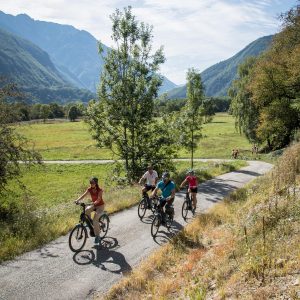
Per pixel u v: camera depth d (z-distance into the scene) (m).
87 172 48.50
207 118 38.78
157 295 9.25
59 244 13.27
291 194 13.10
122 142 30.98
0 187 21.23
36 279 10.38
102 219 13.86
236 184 28.66
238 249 10.45
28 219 15.03
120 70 31.05
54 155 65.12
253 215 12.74
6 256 11.81
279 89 42.81
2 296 9.38
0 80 19.89
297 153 18.30
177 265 11.21
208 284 8.99
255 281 8.10
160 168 31.67
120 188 27.44
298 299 6.80
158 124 31.94
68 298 9.44
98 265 11.50
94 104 31.41
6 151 19.50
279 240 9.92
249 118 62.34
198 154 66.69
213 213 17.06
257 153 66.31
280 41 44.41
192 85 37.66
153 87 30.52
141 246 13.37
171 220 15.26
